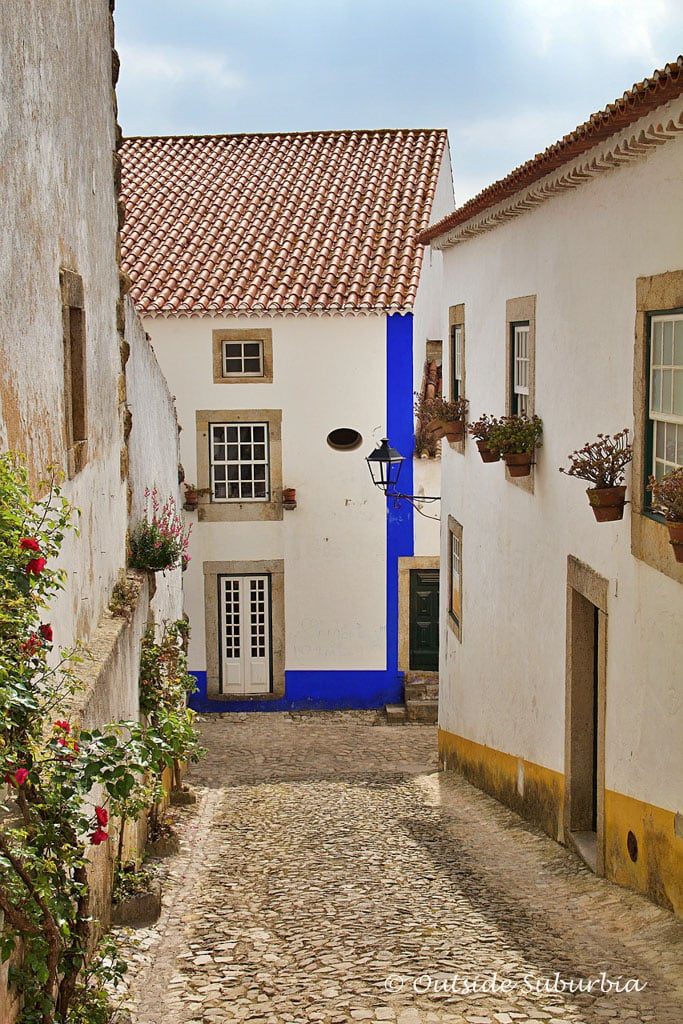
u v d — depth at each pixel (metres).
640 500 7.02
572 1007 5.38
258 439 18.36
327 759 15.45
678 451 6.53
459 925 7.01
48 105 6.67
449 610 14.36
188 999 6.04
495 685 11.45
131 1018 5.81
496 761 11.43
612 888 7.56
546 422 9.31
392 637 18.59
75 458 7.38
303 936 7.03
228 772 14.49
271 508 18.38
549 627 9.33
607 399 7.68
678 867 6.50
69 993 5.34
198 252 19.11
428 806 11.70
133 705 9.05
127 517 10.10
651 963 6.02
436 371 19.64
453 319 13.52
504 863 8.90
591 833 8.84
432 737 16.97
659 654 6.75
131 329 10.53
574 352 8.45
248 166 21.50
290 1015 5.58
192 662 18.62
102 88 8.90
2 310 5.50
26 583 4.84
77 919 5.57
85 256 7.96
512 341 10.60
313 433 18.25
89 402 8.05
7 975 4.68
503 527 10.98
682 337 6.45
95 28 8.52
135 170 21.55
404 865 8.89
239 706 18.69
